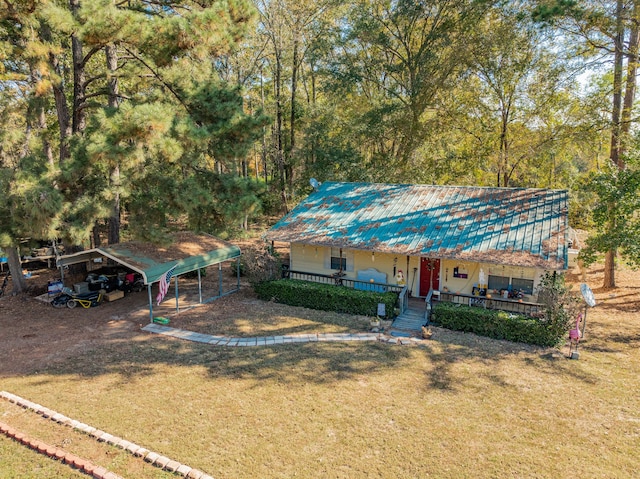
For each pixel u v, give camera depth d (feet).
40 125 64.80
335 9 102.32
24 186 45.50
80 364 41.22
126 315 55.42
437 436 30.27
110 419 32.01
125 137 44.73
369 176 97.81
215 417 32.45
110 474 25.64
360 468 27.04
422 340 46.88
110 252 54.54
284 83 130.11
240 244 100.83
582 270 82.23
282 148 116.78
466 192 65.16
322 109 105.70
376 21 95.04
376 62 96.12
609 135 74.02
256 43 106.52
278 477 26.18
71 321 53.16
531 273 52.49
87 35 43.86
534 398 35.19
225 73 108.27
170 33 46.78
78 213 50.16
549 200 58.44
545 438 30.07
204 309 58.03
